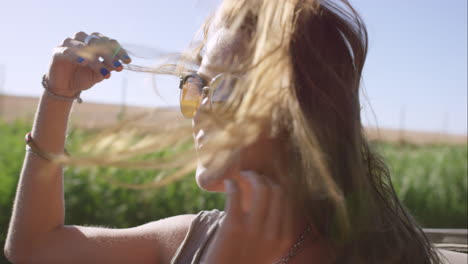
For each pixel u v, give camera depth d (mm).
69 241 1237
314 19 943
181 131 660
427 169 10164
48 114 1117
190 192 6137
